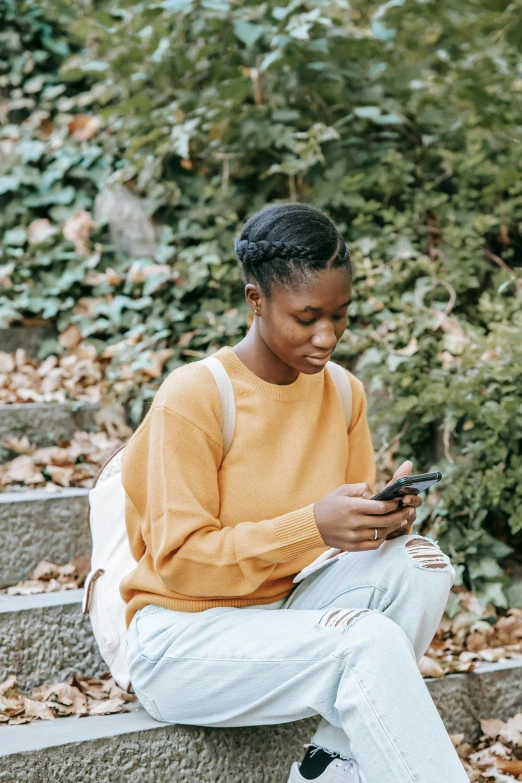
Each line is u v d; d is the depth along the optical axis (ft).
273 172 10.73
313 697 4.85
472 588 7.98
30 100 13.50
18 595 7.47
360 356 9.65
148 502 5.27
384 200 10.80
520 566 8.42
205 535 5.10
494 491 8.06
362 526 4.85
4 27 13.85
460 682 6.91
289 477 5.39
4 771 5.10
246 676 5.04
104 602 6.09
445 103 11.12
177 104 11.26
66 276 10.96
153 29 11.19
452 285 9.96
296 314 4.97
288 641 4.94
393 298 9.98
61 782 5.25
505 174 10.22
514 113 10.82
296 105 11.19
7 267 11.09
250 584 5.12
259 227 5.13
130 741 5.44
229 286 10.65
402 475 5.09
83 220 11.45
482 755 6.63
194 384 5.29
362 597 5.21
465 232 10.15
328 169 10.83
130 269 11.04
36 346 10.87
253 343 5.47
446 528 8.25
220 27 11.23
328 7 11.16
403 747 4.48
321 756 5.11
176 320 10.52
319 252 4.92
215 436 5.29
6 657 6.65
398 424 9.05
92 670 6.95
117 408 9.72
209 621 5.22
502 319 9.32
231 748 5.67
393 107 11.03
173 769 5.52
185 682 5.23
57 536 8.09
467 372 8.65
